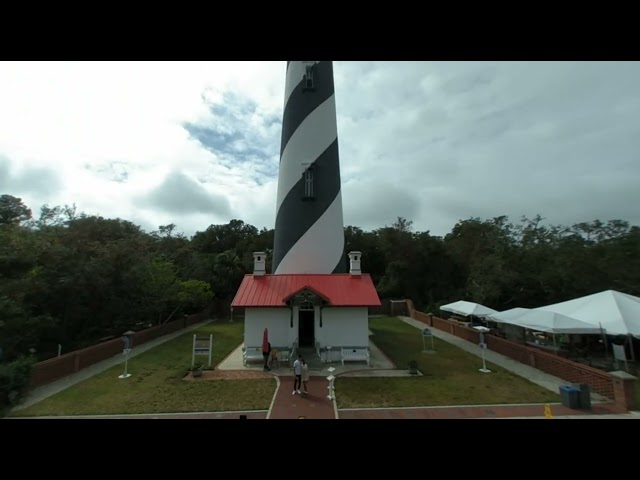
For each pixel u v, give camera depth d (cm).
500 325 2872
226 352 2319
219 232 6731
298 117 2466
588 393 1264
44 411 1237
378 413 1220
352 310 2042
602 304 2034
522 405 1305
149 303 2945
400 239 5538
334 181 2447
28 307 2023
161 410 1255
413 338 2877
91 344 2448
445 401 1348
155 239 5216
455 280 5434
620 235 3478
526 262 3503
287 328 2017
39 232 2567
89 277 2362
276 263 2445
